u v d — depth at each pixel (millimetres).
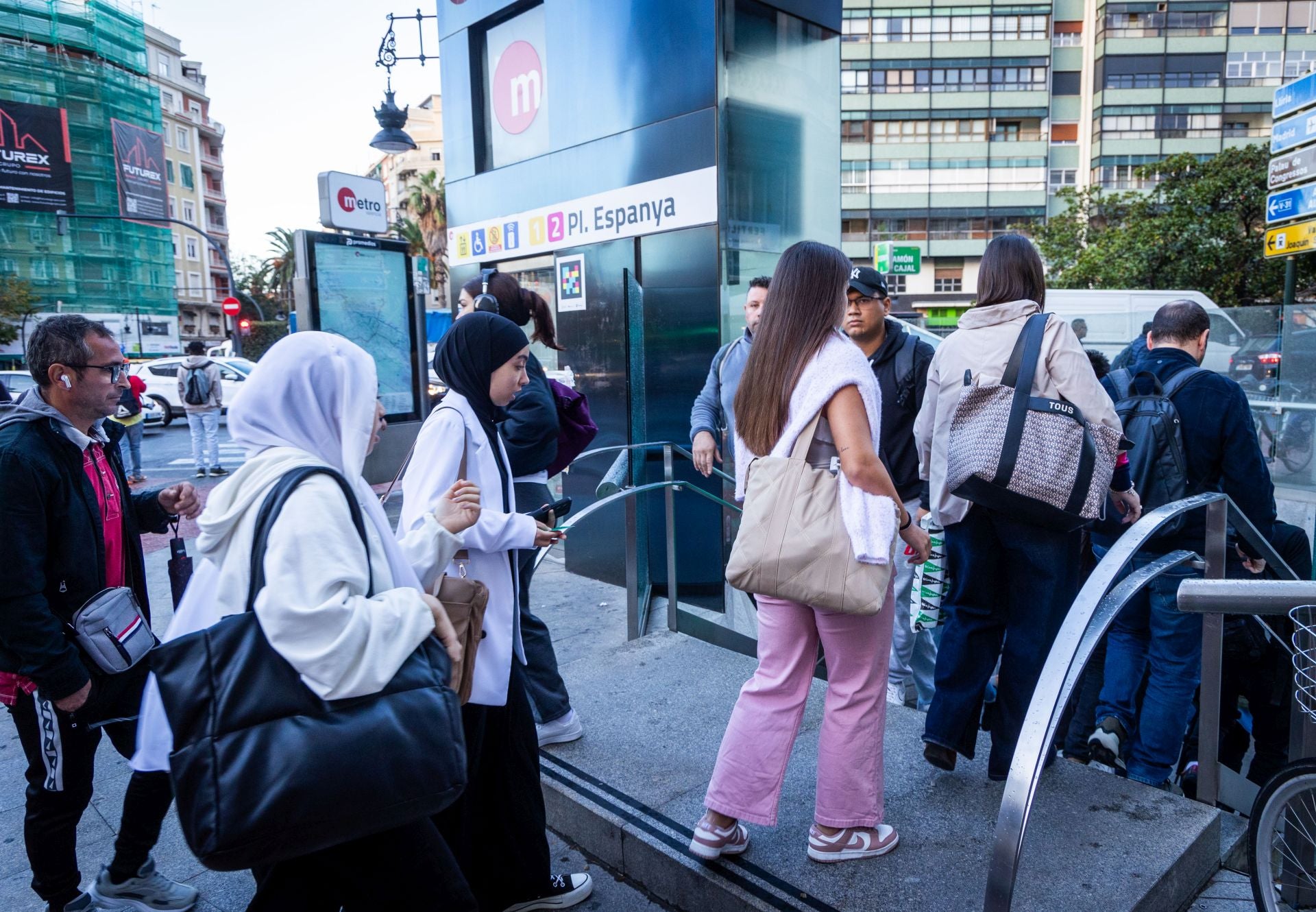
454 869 1619
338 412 1588
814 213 5887
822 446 2023
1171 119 41438
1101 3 41062
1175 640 3109
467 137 6613
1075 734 3766
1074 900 2020
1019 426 2273
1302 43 40750
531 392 3098
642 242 5336
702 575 5312
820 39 5758
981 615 2529
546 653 2955
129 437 11344
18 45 47844
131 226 53031
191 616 1531
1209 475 3100
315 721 1297
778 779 2172
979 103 41938
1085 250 27719
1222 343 10406
